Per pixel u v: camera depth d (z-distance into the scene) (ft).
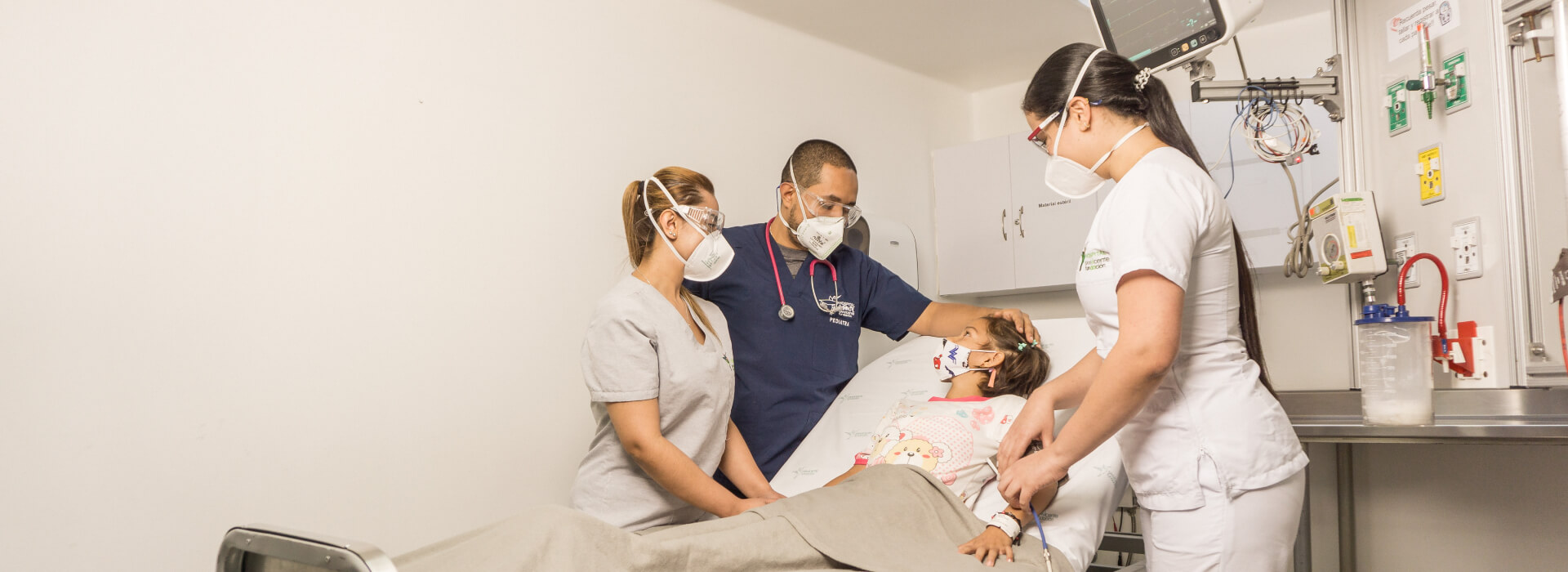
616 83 8.79
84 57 5.84
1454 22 6.65
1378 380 5.98
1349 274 7.04
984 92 13.09
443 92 7.55
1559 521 6.81
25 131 5.60
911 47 11.30
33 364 5.55
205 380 6.18
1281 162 7.38
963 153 11.60
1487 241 6.36
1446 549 7.73
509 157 7.94
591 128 8.55
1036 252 10.85
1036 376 6.73
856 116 11.34
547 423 8.03
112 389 5.82
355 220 6.98
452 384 7.42
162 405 5.99
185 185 6.19
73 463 5.65
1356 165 7.70
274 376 6.49
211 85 6.35
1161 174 3.86
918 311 8.41
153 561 5.90
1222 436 3.91
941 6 10.03
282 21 6.72
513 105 8.00
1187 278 3.81
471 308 7.59
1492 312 6.34
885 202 11.62
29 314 5.56
